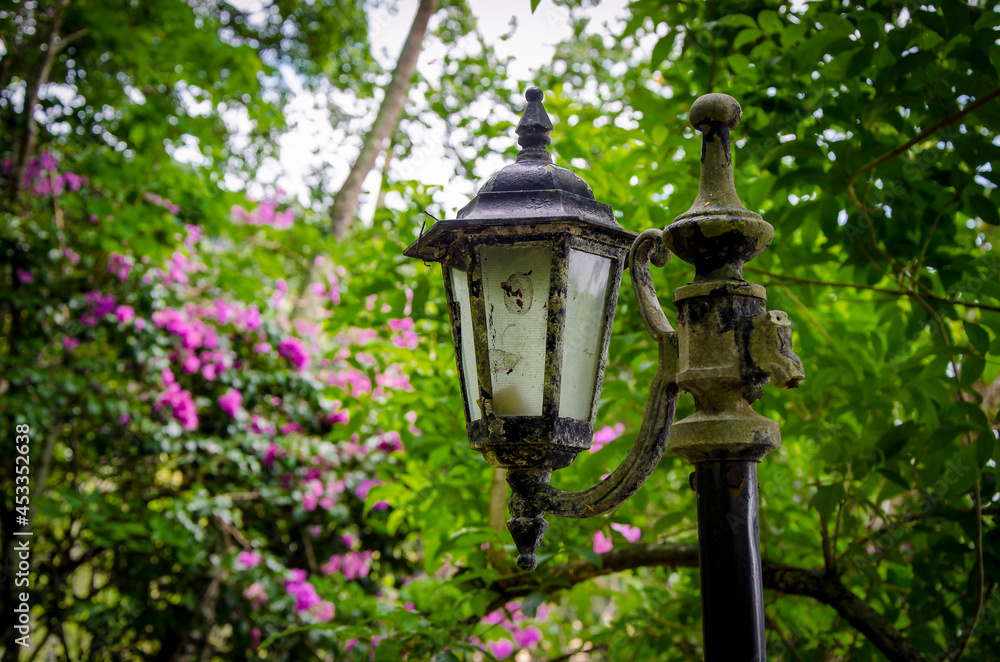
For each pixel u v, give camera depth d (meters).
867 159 2.14
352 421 3.60
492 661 2.78
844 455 2.47
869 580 2.89
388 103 7.44
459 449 3.06
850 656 2.73
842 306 3.33
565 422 1.38
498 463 1.39
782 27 2.36
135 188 5.05
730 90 2.52
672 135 2.57
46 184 5.38
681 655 3.30
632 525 2.85
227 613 5.61
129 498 5.38
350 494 5.88
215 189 5.55
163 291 5.62
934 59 1.94
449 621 2.87
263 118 6.31
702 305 1.24
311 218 7.18
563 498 1.37
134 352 5.38
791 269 2.57
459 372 1.46
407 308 3.49
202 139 5.47
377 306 3.40
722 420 1.21
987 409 3.10
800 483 3.77
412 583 3.78
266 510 6.01
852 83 2.27
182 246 5.69
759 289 1.25
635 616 3.21
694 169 2.59
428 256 1.50
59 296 5.33
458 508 3.12
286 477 5.75
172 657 5.57
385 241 3.33
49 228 5.27
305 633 5.52
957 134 2.05
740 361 1.21
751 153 2.39
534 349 1.39
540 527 1.38
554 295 1.38
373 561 6.14
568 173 1.49
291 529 6.00
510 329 1.39
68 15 5.46
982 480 2.59
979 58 1.87
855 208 2.37
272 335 6.00
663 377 1.32
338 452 5.73
